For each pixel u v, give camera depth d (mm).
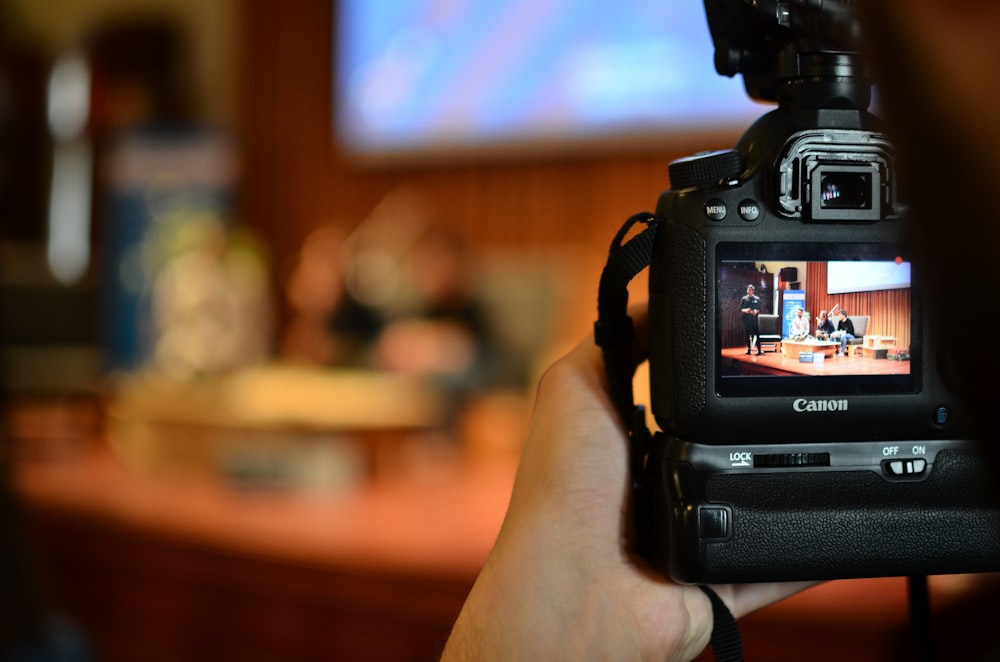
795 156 566
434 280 3545
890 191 572
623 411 586
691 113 3766
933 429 572
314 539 1992
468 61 4273
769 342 566
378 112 4527
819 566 553
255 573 2045
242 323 3648
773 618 1427
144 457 2738
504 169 4285
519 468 595
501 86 4191
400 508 2244
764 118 589
